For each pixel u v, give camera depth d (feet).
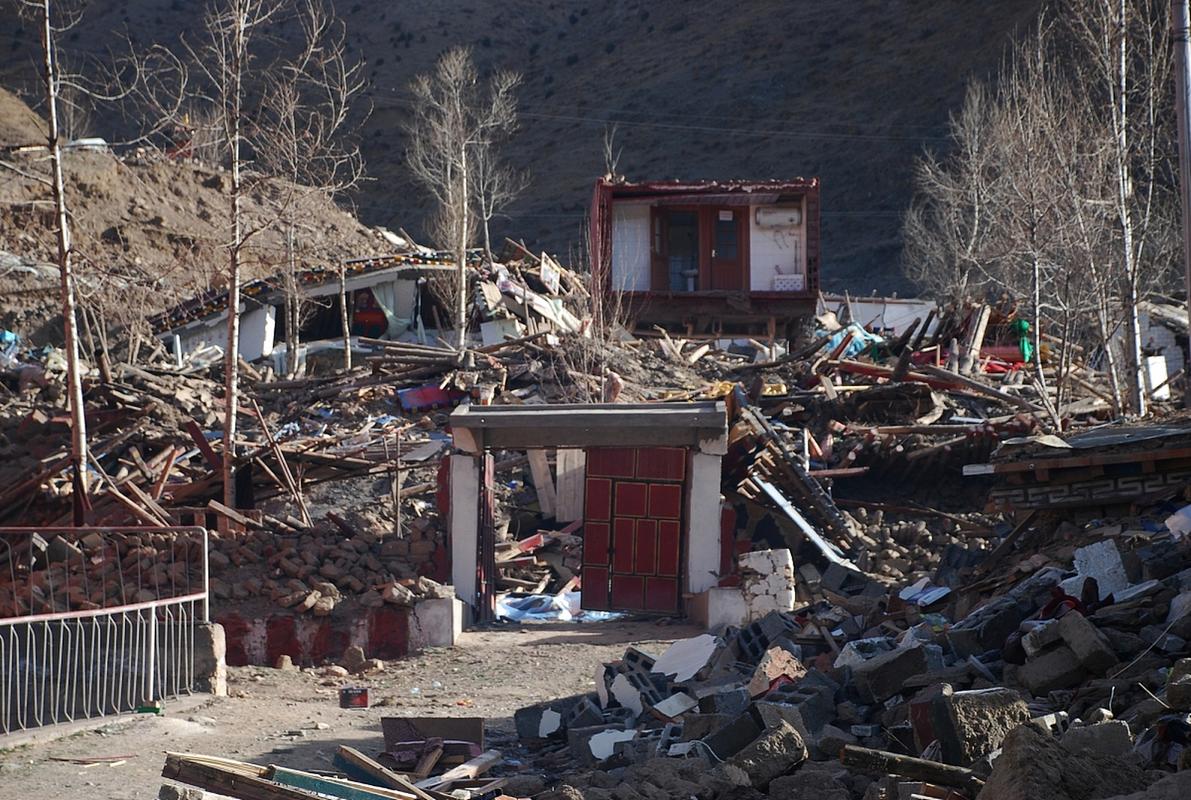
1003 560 54.08
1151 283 115.55
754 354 167.84
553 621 78.38
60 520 80.18
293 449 92.63
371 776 33.47
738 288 172.24
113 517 77.00
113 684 46.39
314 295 165.58
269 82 100.99
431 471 102.47
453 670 62.95
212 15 91.91
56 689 45.60
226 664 66.08
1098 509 51.62
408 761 38.11
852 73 518.37
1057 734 29.66
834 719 37.29
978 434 101.76
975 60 483.10
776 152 482.69
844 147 471.21
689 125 519.19
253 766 28.50
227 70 91.66
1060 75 129.80
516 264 178.70
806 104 509.35
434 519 79.56
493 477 90.43
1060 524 52.75
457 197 195.83
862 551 89.15
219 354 156.35
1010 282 147.64
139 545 67.82
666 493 79.15
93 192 220.64
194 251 172.65
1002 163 135.74
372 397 118.93
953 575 56.39
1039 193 117.08
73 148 224.33
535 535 93.25
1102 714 29.50
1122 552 41.42
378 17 625.41
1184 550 41.14
